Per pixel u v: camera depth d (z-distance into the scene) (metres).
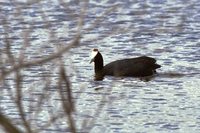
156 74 59.72
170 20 87.56
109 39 73.19
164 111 48.38
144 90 54.38
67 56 64.56
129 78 58.72
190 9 95.69
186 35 76.38
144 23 85.25
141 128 44.47
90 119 45.62
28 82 53.03
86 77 58.31
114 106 49.03
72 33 76.75
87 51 67.00
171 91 54.09
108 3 100.75
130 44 71.62
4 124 17.89
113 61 61.50
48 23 26.75
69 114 20.50
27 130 19.97
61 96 20.53
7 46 21.03
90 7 97.62
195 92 53.72
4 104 47.38
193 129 44.38
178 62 64.12
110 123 45.22
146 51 69.06
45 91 25.05
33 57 61.44
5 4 90.12
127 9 94.94
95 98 51.34
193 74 59.50
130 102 50.41
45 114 44.00
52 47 64.62
